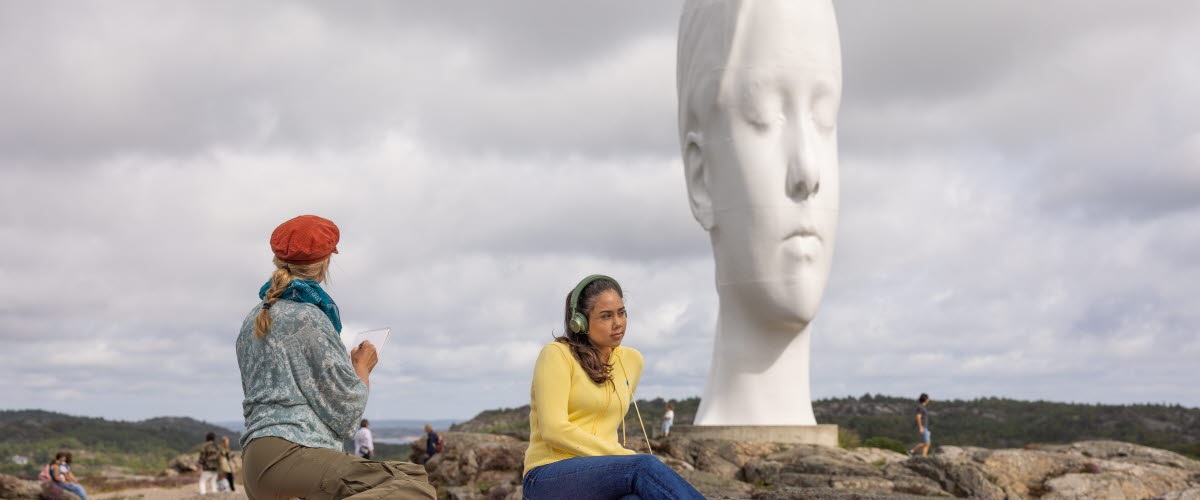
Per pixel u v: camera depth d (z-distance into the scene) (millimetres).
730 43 18141
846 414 51906
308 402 3689
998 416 52969
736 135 18156
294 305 3764
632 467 3668
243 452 3691
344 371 3725
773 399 18656
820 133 18250
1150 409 51844
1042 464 14125
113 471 35062
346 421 3750
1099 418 50438
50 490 20078
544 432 3900
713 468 15961
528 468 4055
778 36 18016
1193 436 44125
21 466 55906
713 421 18859
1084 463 14008
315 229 3928
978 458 14398
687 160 19422
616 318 4090
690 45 19109
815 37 18188
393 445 47188
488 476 16594
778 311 18125
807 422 18719
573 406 4043
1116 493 13133
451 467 17156
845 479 13773
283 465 3580
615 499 3732
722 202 18391
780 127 18109
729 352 18953
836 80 18422
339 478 3596
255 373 3699
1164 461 14961
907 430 46469
